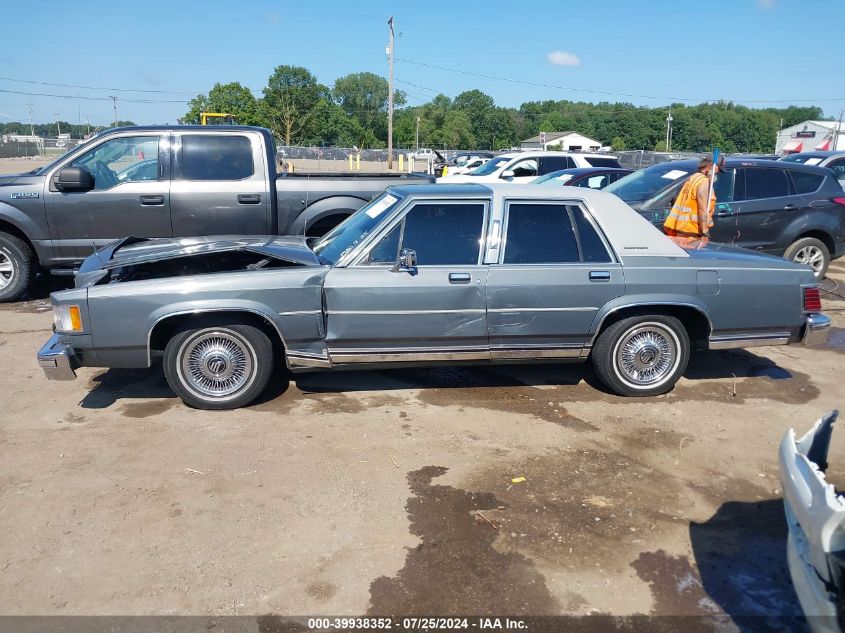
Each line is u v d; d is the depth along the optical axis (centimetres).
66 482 404
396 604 306
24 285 810
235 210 793
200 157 791
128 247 572
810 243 936
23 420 490
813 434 307
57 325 475
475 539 354
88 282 498
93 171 780
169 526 362
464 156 3647
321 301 491
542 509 383
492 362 527
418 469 425
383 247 504
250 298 479
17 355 632
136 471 418
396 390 554
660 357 540
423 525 366
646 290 516
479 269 504
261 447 450
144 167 787
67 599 306
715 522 375
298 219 807
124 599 307
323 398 534
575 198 524
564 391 558
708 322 530
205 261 567
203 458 434
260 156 798
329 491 398
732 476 426
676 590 320
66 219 771
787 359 657
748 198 904
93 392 543
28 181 766
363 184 820
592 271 511
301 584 318
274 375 580
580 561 339
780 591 320
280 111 7800
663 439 474
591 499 395
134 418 494
